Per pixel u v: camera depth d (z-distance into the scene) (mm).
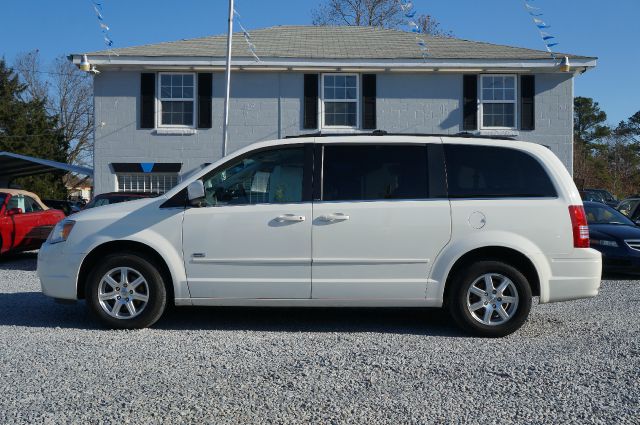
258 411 4062
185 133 19078
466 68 18875
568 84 19172
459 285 6176
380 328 6582
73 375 4770
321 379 4699
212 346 5676
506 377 4785
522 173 6328
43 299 8188
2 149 34188
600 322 6852
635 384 4629
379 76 19172
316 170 6359
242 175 6445
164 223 6316
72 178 50344
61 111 46062
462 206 6195
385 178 6328
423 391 4461
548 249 6168
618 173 55562
